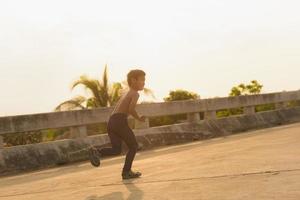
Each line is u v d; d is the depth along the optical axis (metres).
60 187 5.62
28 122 8.56
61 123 9.05
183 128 11.63
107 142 9.78
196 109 12.05
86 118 9.45
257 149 7.25
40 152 8.70
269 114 14.72
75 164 8.82
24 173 8.15
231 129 12.93
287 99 15.34
